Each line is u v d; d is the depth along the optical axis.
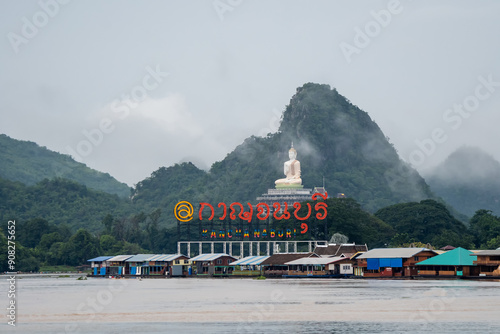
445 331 81.12
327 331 82.25
